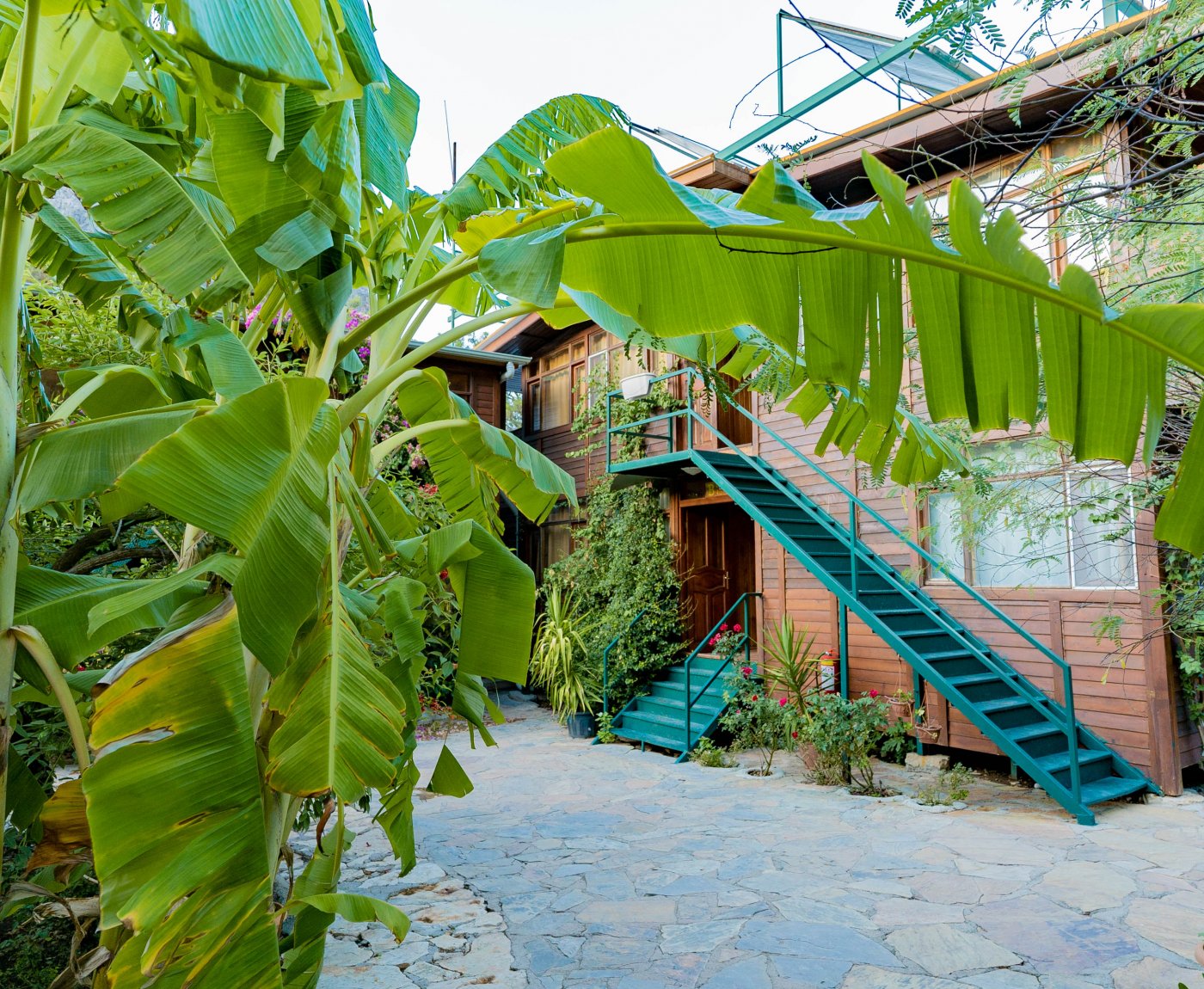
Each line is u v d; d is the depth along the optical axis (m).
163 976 1.38
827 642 8.55
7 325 1.77
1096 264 3.48
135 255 1.83
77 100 2.37
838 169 6.86
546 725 10.38
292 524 1.41
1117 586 6.41
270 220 1.84
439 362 13.36
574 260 1.78
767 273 1.72
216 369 1.98
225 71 1.32
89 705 2.05
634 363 11.29
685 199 1.49
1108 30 2.63
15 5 2.22
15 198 1.80
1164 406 1.64
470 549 2.42
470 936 3.98
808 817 5.93
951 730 7.42
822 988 3.35
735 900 4.35
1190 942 3.68
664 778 7.32
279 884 4.55
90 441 1.72
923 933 3.85
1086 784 6.07
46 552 3.64
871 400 1.77
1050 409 1.74
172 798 1.34
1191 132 2.83
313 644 1.61
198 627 1.50
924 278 1.75
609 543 10.79
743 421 10.77
